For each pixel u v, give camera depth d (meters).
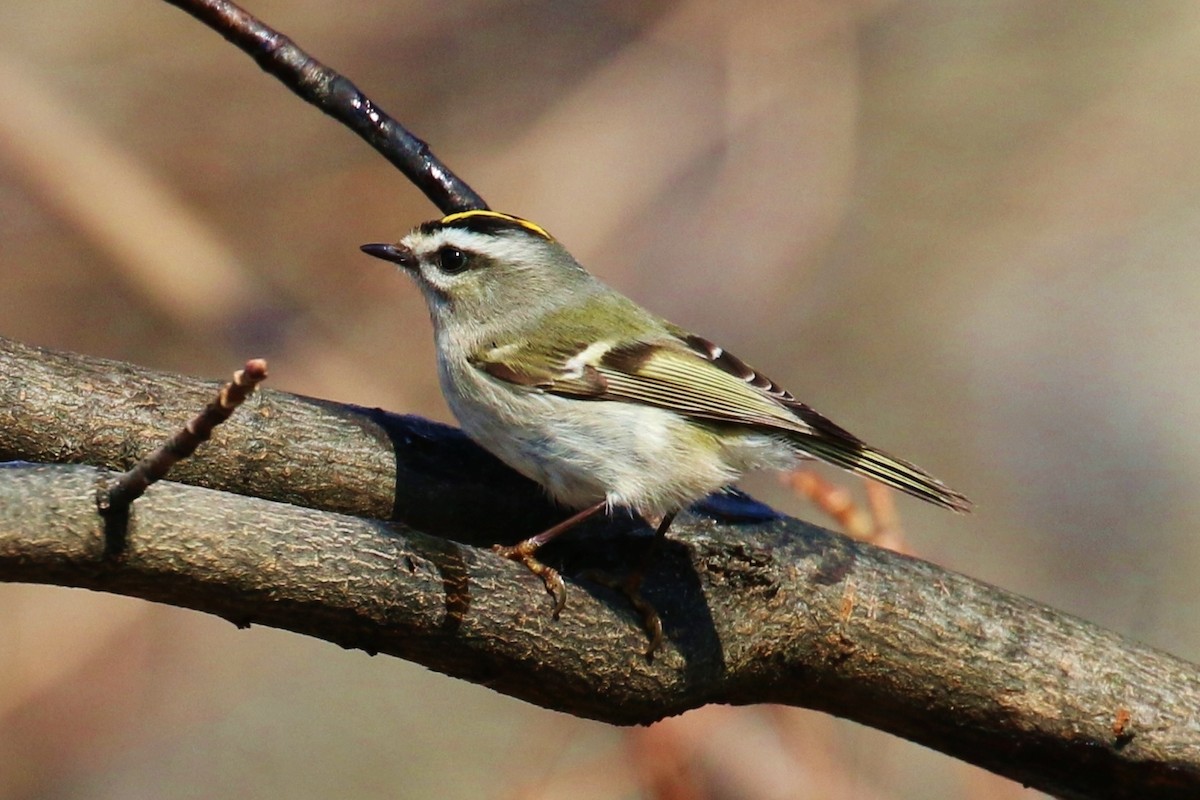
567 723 11.16
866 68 15.47
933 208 15.26
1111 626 13.96
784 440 7.43
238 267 13.02
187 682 12.62
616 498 7.04
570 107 14.57
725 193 14.37
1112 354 15.05
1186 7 15.62
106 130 13.86
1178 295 15.42
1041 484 14.65
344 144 14.14
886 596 6.78
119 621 12.45
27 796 11.70
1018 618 6.94
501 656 5.85
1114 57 15.57
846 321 14.80
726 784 9.91
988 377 14.89
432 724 12.91
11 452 6.34
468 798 12.59
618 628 6.12
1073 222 15.34
